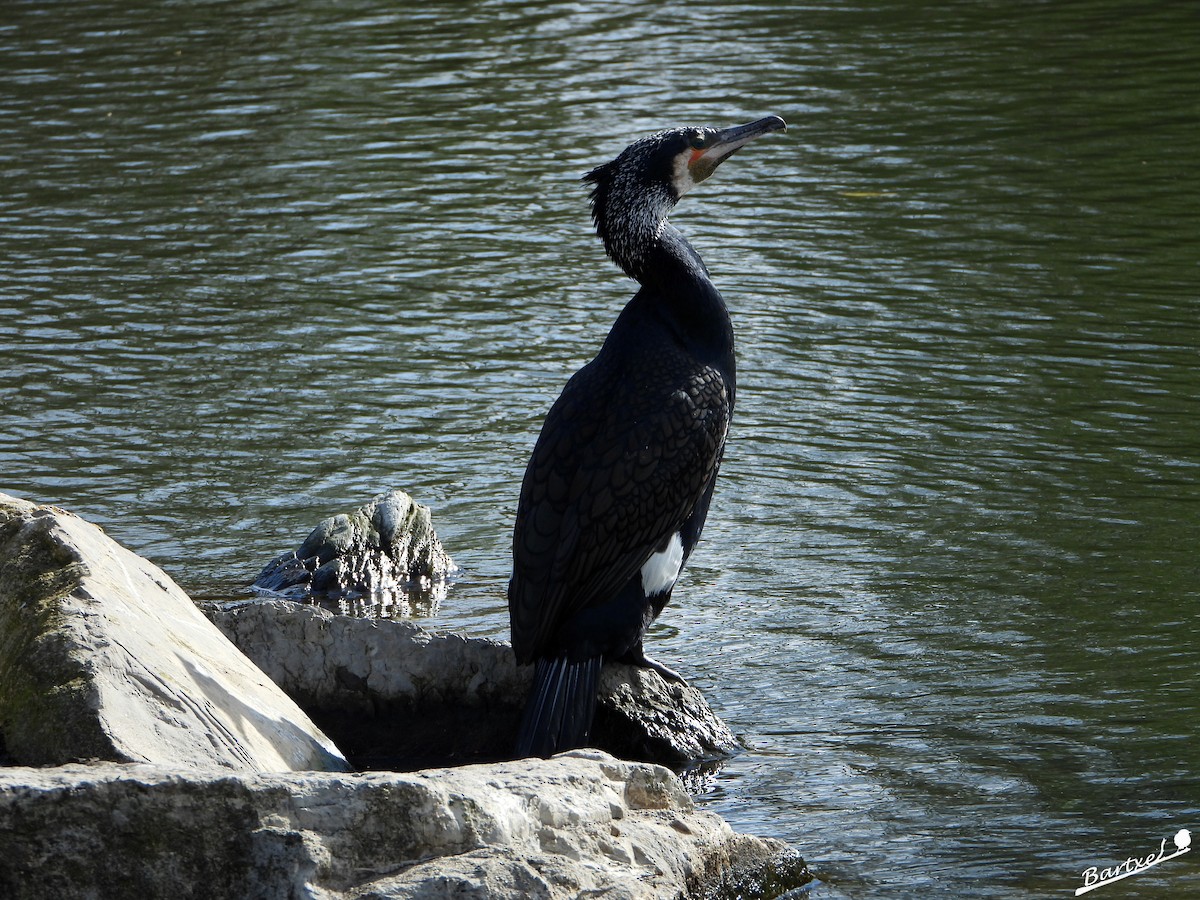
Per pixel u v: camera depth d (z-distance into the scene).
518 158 23.62
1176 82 26.02
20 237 20.84
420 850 6.38
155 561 12.15
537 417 15.02
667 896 6.71
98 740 7.03
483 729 9.48
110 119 26.45
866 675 9.98
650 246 9.78
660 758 8.99
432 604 11.48
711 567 11.74
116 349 17.00
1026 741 9.02
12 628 7.82
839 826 8.08
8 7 35.03
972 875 7.48
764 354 16.17
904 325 16.88
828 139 23.77
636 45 30.06
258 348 16.95
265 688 8.40
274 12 34.06
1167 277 18.00
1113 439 13.91
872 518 12.53
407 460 14.12
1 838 6.12
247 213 21.69
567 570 9.07
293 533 12.70
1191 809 8.16
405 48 30.64
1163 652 10.11
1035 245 19.20
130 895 6.20
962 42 29.19
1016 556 11.73
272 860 6.19
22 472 13.85
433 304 18.14
